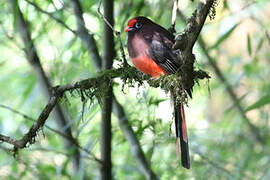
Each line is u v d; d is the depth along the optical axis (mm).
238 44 16344
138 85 8156
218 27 12562
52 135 11914
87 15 11031
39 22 10523
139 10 10273
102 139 9195
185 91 7594
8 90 12992
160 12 10930
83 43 9695
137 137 9469
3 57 12828
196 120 13086
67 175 10336
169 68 8234
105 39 9086
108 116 9008
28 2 9195
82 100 7883
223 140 12500
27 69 12898
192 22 6984
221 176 11188
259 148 12742
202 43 11930
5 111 12977
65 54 10578
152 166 10984
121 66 8086
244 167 11172
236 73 14055
